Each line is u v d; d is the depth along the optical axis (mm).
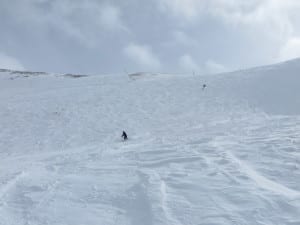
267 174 9031
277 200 7105
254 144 12664
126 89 37219
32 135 25031
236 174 9156
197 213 6898
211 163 10555
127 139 20500
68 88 44625
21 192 9320
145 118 26344
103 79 50125
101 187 9148
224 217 6605
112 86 41000
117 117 27375
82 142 21766
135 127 24156
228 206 7109
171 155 12289
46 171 11992
